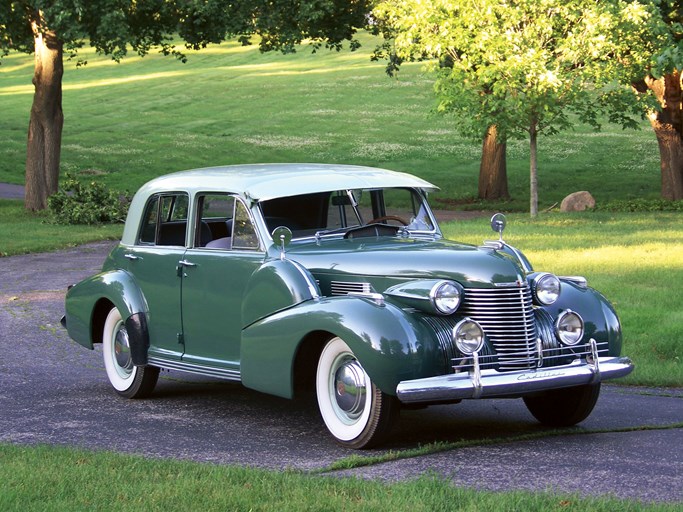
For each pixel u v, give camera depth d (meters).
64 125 58.84
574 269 14.63
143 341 8.34
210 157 47.66
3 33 29.94
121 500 5.00
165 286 8.17
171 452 6.51
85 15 26.45
